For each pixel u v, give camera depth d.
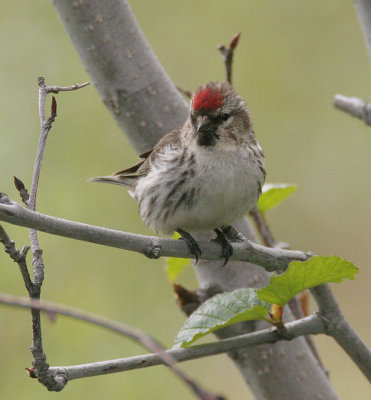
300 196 14.29
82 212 12.74
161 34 14.73
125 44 7.86
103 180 9.19
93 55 7.82
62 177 13.01
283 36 14.65
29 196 5.57
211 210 7.94
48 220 5.34
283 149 14.31
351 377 12.86
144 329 12.33
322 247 14.12
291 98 14.40
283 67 14.53
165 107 7.98
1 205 5.13
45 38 13.73
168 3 14.88
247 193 7.96
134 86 7.88
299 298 8.01
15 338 11.46
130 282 12.59
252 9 14.77
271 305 6.45
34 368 5.21
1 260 11.82
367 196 14.09
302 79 14.45
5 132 13.09
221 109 7.88
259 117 14.40
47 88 5.83
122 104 7.92
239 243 6.75
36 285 5.06
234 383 12.52
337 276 5.98
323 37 14.57
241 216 8.03
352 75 14.37
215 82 8.12
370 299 13.79
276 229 14.29
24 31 13.77
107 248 12.58
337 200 14.16
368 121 7.63
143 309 12.48
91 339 11.66
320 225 14.18
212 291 7.75
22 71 13.54
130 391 11.38
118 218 12.88
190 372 12.66
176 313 12.49
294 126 14.35
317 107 14.35
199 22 14.77
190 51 14.64
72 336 11.61
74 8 7.72
